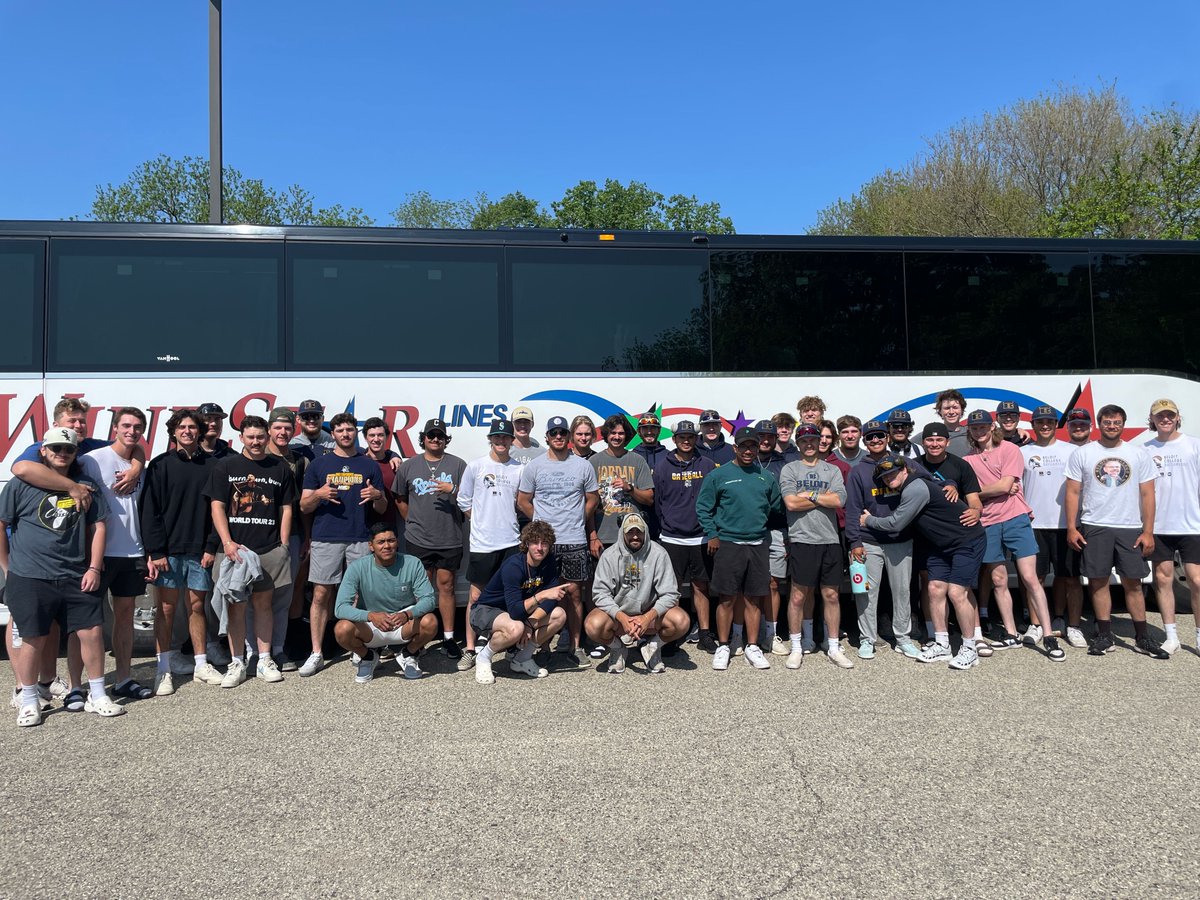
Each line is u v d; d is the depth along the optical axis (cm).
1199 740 498
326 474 669
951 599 674
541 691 617
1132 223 2414
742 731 520
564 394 779
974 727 524
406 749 495
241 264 747
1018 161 3122
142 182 2778
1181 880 335
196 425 621
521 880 338
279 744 506
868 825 386
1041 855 356
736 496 667
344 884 336
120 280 733
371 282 762
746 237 820
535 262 788
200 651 644
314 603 675
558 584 664
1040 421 756
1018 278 852
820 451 762
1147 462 693
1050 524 753
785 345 814
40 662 556
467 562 780
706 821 392
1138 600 708
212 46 1065
